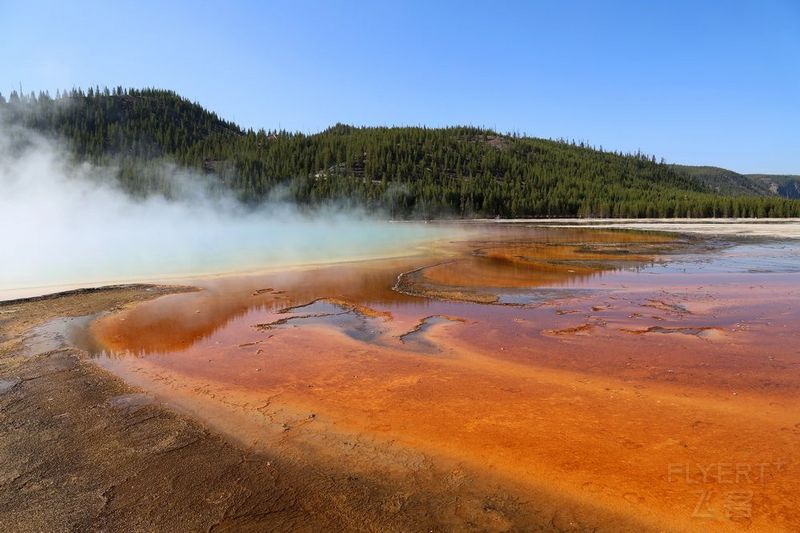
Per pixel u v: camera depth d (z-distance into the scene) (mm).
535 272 20625
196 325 11758
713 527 4059
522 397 6969
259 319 12398
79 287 16797
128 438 5910
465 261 24844
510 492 4672
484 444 5609
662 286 16422
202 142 115750
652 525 4133
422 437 5836
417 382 7707
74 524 4305
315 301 14672
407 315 12766
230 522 4301
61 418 6492
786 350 8875
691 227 55281
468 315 12648
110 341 10352
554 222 76312
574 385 7391
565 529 4133
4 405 6941
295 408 6777
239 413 6625
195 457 5441
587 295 15031
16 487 4895
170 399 7148
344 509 4465
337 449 5598
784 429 5711
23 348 9812
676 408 6410
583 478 4840
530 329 11000
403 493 4703
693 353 8844
